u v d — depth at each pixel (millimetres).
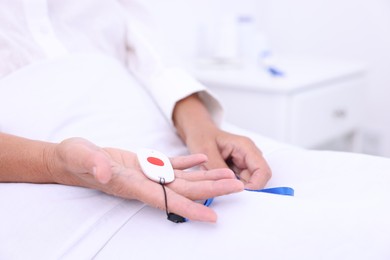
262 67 1354
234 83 1156
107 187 435
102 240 415
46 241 411
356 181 493
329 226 379
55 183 471
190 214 396
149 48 772
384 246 361
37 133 532
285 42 1883
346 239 369
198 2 1551
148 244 402
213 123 680
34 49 620
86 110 579
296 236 376
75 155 396
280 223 390
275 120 1109
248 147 579
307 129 1170
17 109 535
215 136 623
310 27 1805
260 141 698
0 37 579
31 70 574
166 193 413
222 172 448
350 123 1398
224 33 1394
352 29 1722
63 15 691
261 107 1132
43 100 556
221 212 418
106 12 749
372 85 1738
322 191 489
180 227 410
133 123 608
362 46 1718
